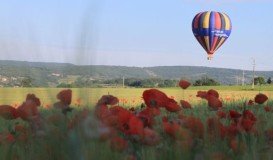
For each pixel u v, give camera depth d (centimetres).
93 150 135
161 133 232
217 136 211
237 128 226
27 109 196
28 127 216
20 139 200
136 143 202
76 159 130
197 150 182
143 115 244
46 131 163
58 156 154
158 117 294
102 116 178
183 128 195
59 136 155
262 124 253
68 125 152
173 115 312
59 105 163
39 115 182
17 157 184
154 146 187
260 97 383
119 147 163
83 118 135
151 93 267
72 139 131
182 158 170
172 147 178
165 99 268
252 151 182
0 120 250
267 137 226
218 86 5709
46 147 162
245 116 273
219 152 183
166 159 173
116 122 203
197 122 199
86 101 143
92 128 133
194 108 414
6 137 195
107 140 149
